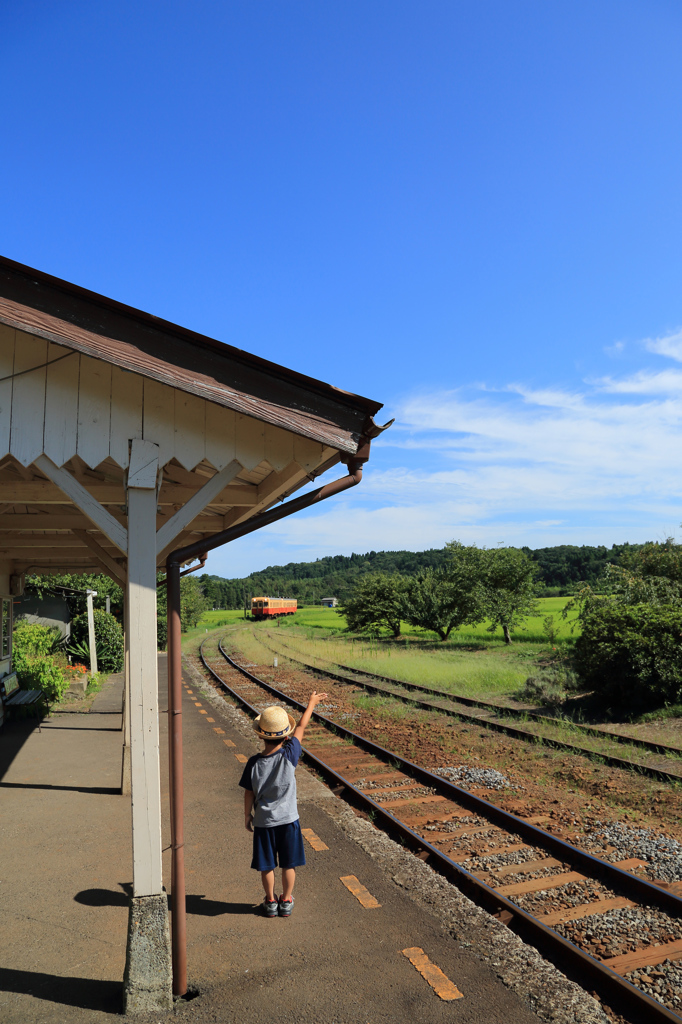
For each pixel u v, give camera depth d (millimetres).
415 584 32969
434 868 5926
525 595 26859
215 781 8320
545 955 4449
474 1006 3609
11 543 10219
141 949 3604
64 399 3904
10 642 13898
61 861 5773
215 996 3705
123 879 5395
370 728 12078
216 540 4078
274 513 4219
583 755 9750
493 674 17703
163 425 4039
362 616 36344
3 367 3844
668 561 20609
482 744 10672
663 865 5875
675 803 7543
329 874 5379
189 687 18469
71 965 4078
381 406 4168
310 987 3779
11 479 6730
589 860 5809
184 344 3893
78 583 23531
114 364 3678
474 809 7539
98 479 6723
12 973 3975
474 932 4410
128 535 3863
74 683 16094
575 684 15359
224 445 4164
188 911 4746
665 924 4828
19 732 11688
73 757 9797
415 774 9000
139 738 3719
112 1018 3516
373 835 6285
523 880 5633
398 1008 3592
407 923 4551
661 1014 3648
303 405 4094
